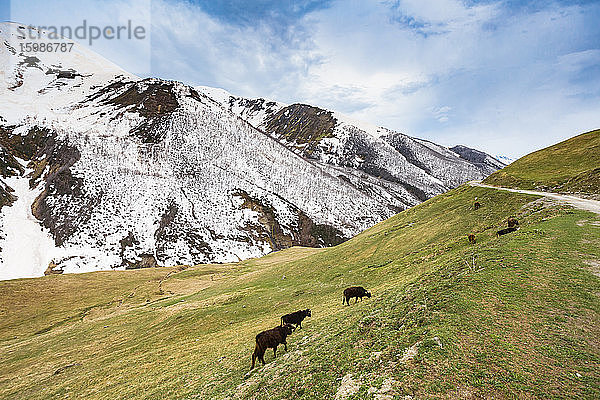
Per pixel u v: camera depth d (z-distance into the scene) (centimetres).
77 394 2170
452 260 2103
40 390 2430
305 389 1143
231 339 2486
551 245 1878
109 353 3053
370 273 3397
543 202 3234
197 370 2000
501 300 1316
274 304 3312
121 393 1955
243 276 5722
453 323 1183
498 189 4381
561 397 807
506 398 826
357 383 1034
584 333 1062
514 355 984
